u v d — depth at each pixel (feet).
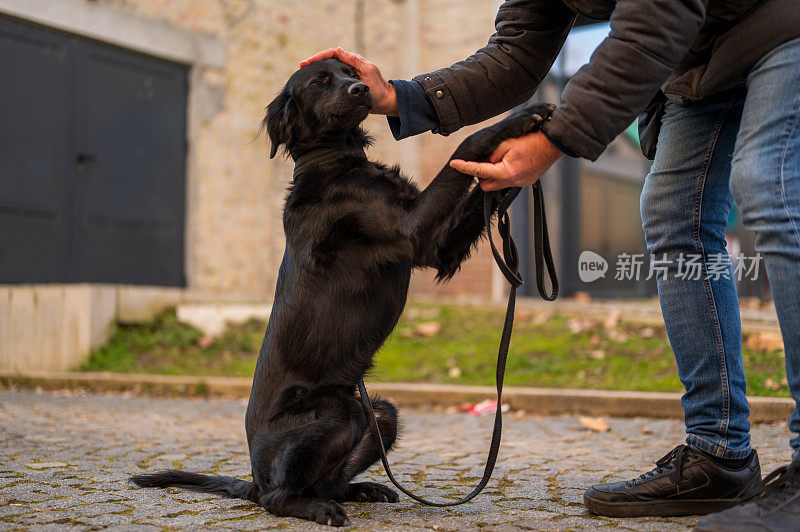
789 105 6.30
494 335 21.99
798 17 6.35
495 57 8.30
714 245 7.55
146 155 27.58
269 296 28.04
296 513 7.50
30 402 18.03
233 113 29.27
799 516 6.17
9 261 24.07
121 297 23.29
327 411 7.61
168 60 27.99
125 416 15.85
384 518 7.54
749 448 7.51
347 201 7.84
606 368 17.95
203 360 22.44
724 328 7.39
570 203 30.78
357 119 8.33
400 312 8.01
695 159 7.46
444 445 12.38
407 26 31.63
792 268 6.21
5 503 8.20
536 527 7.09
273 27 30.17
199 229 28.48
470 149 7.06
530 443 12.35
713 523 6.26
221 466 10.57
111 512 7.80
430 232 7.52
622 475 9.52
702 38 6.91
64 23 24.95
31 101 24.59
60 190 25.30
